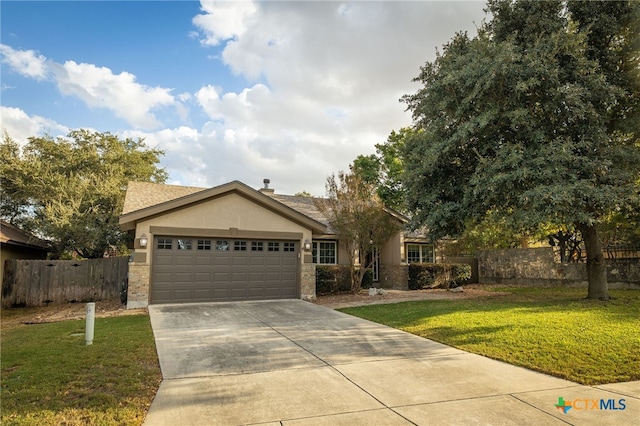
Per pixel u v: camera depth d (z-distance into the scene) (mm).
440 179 12883
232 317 10359
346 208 15797
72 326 9312
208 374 5637
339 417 4148
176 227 12961
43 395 4652
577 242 19125
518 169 9703
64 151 22750
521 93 10281
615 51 10938
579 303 11406
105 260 15930
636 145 11742
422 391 4953
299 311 11461
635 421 4043
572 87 9484
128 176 25859
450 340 7680
